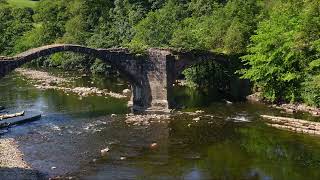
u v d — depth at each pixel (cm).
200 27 9531
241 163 4403
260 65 7075
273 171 4169
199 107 6925
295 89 6794
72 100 7538
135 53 6819
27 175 4012
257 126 5716
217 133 5431
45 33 13825
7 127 5750
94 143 5072
